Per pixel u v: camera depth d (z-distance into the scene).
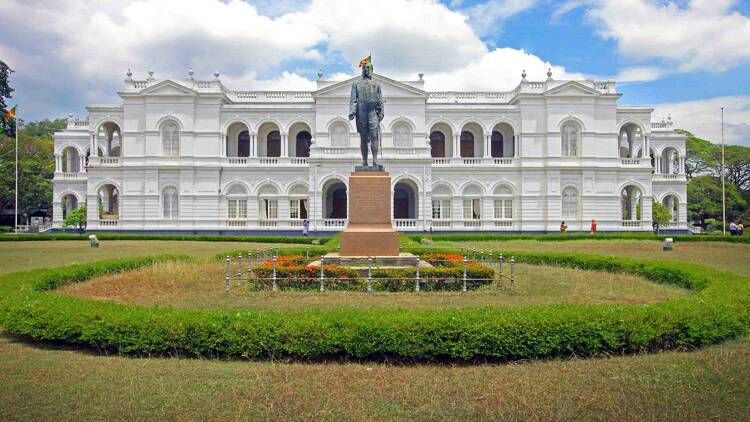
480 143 60.00
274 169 55.12
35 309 10.89
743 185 86.25
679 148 63.66
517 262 26.38
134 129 55.31
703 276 16.38
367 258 18.30
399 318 9.81
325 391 8.29
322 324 9.71
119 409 7.69
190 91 54.53
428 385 8.54
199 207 54.75
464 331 9.60
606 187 55.69
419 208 53.19
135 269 22.06
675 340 10.27
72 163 68.62
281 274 17.66
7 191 72.38
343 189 58.56
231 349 9.77
